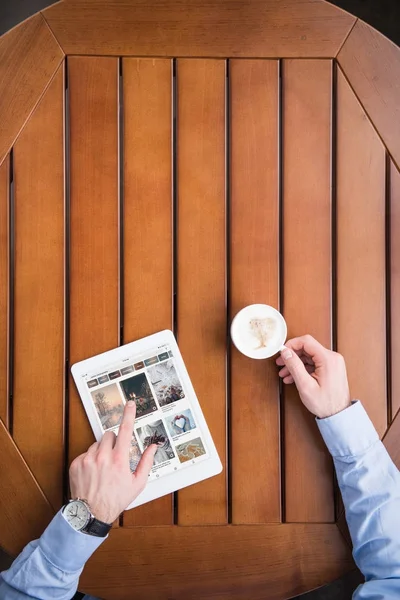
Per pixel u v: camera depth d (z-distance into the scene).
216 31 0.93
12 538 0.92
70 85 0.93
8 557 1.26
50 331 0.93
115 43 0.93
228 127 0.95
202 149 0.94
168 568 0.92
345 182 0.95
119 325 0.94
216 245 0.94
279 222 0.96
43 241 0.93
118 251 0.94
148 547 0.92
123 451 0.84
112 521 0.82
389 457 0.88
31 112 0.93
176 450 0.93
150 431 0.93
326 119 0.95
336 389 0.90
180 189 0.94
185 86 0.93
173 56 0.93
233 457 0.94
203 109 0.94
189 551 0.92
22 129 0.93
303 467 0.95
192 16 0.93
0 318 0.94
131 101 0.93
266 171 0.94
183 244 0.94
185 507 0.93
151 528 0.92
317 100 0.95
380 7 1.33
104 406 0.93
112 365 0.93
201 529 0.93
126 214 0.93
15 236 0.93
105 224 0.94
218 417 0.94
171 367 0.94
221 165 0.94
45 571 0.79
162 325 0.94
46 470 0.93
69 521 0.80
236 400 0.94
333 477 0.95
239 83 0.94
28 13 1.32
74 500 0.81
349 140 0.95
